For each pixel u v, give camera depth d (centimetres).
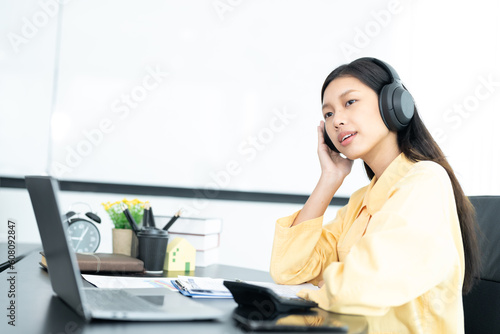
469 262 123
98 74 322
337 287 93
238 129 333
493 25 346
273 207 334
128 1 325
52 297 101
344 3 341
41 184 81
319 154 148
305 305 93
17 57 314
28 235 309
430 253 95
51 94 317
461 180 337
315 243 140
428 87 344
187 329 75
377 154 130
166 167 326
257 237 331
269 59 336
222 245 328
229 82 333
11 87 313
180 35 329
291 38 338
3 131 311
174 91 328
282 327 74
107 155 320
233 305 100
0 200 306
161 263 156
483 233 134
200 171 329
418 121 128
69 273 78
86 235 187
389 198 111
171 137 327
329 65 340
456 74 345
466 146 342
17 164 311
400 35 344
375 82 124
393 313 107
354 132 124
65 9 319
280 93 337
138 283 122
